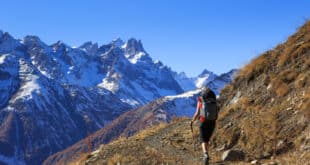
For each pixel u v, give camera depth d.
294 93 18.06
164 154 18.55
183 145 19.78
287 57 20.39
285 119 17.23
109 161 18.19
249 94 20.77
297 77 18.77
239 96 21.55
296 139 16.06
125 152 19.39
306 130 15.95
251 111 19.25
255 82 21.19
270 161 15.74
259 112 18.81
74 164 20.52
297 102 17.39
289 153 15.78
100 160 19.11
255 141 17.33
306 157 14.60
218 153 18.31
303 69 18.88
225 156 17.12
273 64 21.09
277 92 18.92
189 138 20.56
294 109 17.25
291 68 19.61
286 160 15.23
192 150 18.94
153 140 21.47
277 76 19.70
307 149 15.06
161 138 21.52
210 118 15.16
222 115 20.52
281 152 16.19
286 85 18.83
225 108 22.03
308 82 17.81
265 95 19.58
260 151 16.84
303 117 16.50
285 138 16.48
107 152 20.03
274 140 16.73
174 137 21.14
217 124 20.12
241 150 17.33
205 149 15.17
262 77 20.94
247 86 21.62
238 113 19.83
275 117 17.61
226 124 19.67
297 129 16.39
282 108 17.84
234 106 20.39
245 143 17.86
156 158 17.92
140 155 18.59
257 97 19.94
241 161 16.62
